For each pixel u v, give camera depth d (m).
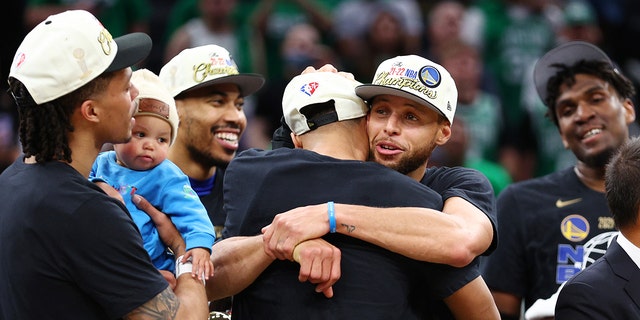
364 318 4.44
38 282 4.18
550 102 6.41
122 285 4.20
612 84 6.21
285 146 5.26
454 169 5.17
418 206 4.61
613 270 4.65
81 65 4.26
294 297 4.53
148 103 4.79
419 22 13.03
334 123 4.80
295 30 12.17
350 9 12.70
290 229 4.43
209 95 5.74
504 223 6.28
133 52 4.43
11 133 10.48
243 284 4.62
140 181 4.80
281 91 11.94
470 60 11.77
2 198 4.33
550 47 13.02
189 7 12.54
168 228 4.71
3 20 12.03
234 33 12.41
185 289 4.48
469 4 13.27
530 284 6.24
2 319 4.32
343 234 4.52
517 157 12.12
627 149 4.75
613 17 13.63
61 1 12.07
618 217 4.72
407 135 4.78
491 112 11.83
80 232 4.16
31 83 4.22
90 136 4.38
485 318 4.70
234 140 5.85
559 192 6.28
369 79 12.44
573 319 4.61
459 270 4.59
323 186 4.62
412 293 4.63
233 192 4.81
